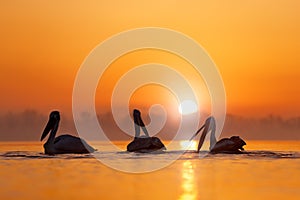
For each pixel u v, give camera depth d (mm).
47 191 20359
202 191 20562
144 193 20062
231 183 22438
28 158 31766
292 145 51250
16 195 19578
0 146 48906
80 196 19406
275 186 21656
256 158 31984
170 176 24562
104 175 24688
